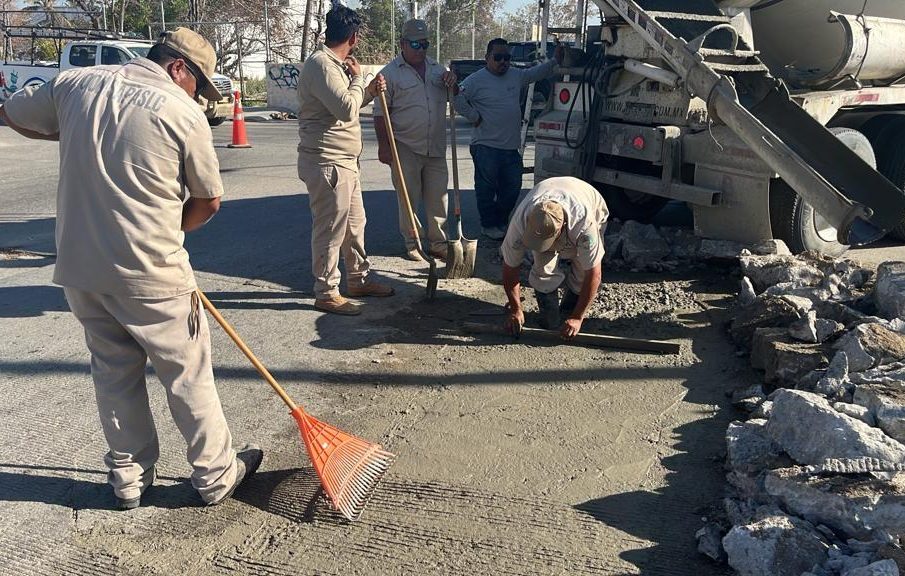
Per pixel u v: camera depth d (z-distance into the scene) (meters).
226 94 19.23
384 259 6.44
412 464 3.36
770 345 4.03
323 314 5.17
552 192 4.05
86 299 2.81
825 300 4.64
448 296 5.51
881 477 2.74
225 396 4.00
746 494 3.01
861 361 3.66
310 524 2.98
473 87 6.74
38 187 9.77
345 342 4.70
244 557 2.79
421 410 3.85
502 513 3.02
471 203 8.87
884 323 4.06
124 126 2.63
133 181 2.64
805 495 2.73
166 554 2.80
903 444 3.01
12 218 8.02
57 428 3.67
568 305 5.02
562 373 4.24
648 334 4.74
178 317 2.84
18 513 3.02
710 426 3.65
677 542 2.84
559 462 3.36
